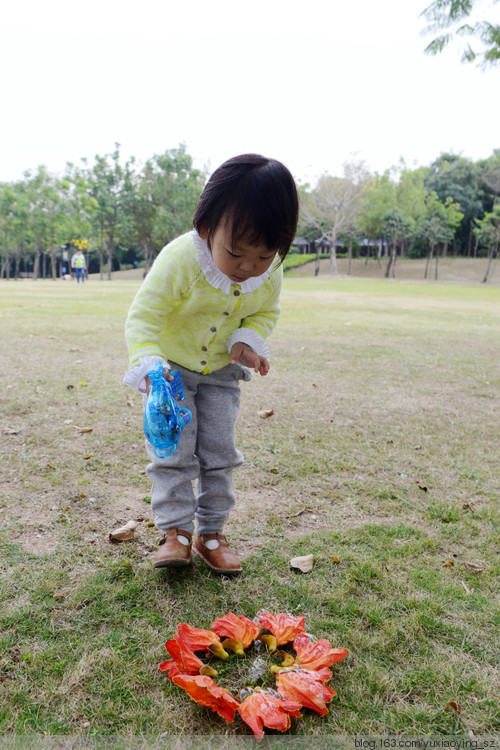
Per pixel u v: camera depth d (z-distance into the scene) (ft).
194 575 6.31
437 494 8.82
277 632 5.10
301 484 8.96
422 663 5.03
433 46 24.99
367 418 12.76
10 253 193.77
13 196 144.36
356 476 9.39
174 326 6.28
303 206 159.63
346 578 6.29
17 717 4.25
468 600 5.99
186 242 5.84
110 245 161.48
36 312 31.32
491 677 4.89
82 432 10.84
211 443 6.55
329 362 19.10
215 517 6.57
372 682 4.75
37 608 5.52
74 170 154.92
